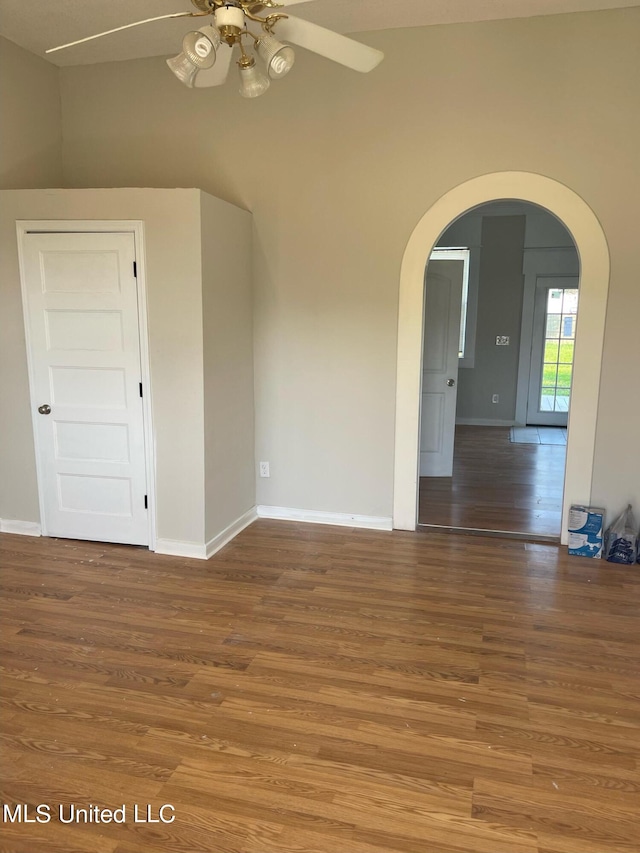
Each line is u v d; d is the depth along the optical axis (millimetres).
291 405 4012
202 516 3482
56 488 3707
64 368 3539
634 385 3467
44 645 2586
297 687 2303
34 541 3732
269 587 3148
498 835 1654
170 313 3336
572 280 7758
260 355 4008
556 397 8109
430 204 3607
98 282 3395
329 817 1708
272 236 3867
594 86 3305
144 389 3443
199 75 2293
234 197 3889
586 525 3539
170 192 3223
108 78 3953
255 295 3959
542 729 2078
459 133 3510
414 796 1783
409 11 3293
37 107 3869
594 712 2172
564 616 2865
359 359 3850
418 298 3695
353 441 3949
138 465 3545
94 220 3330
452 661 2486
